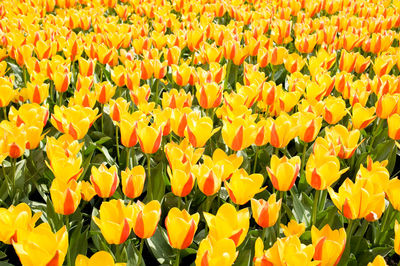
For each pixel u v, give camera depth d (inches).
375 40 206.8
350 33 215.8
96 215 106.4
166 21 253.3
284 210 116.5
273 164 93.7
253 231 103.7
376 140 155.4
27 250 63.6
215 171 91.0
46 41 187.6
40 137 107.7
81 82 142.1
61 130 112.6
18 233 67.6
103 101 138.5
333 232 76.1
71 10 257.6
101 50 173.5
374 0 347.9
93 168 89.9
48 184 128.5
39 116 112.8
